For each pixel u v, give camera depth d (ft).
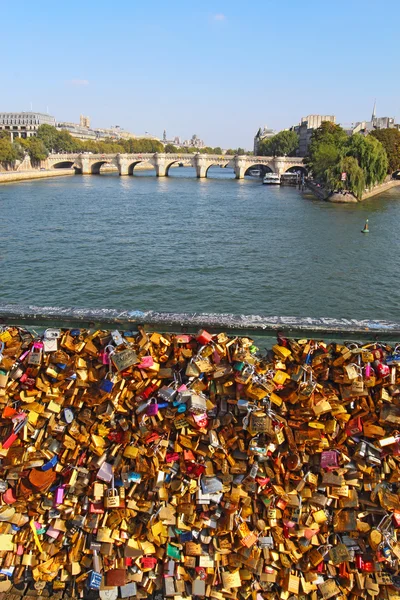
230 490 11.94
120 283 100.63
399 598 11.77
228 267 113.70
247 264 116.98
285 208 231.71
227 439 11.71
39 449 12.09
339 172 260.21
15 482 12.26
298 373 11.30
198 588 11.92
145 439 11.76
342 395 11.49
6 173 365.40
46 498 12.22
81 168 493.77
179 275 106.73
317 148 348.18
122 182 394.11
